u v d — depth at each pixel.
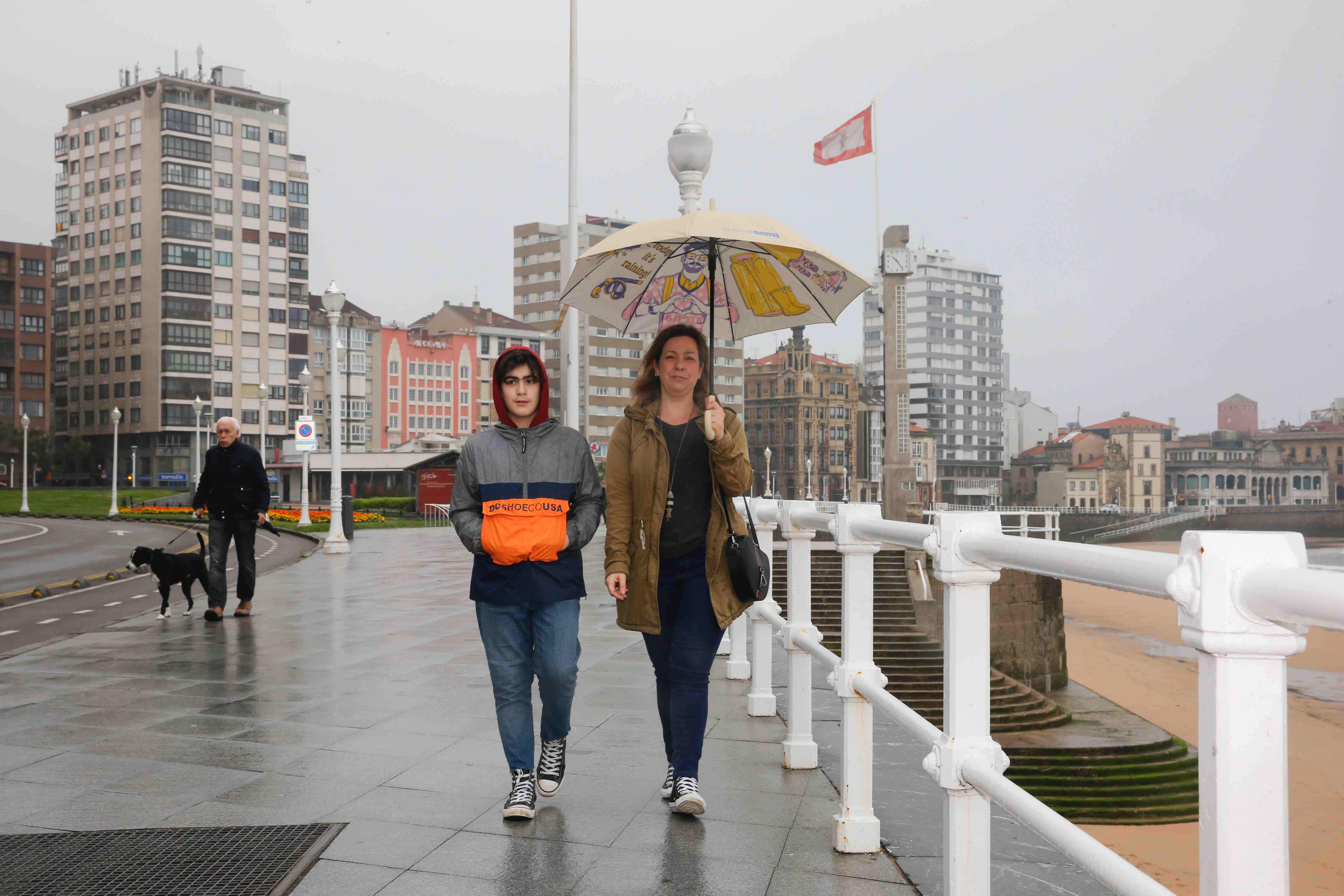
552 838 3.98
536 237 163.25
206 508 11.57
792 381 156.88
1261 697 1.40
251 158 121.31
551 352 158.12
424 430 146.12
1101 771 24.00
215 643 9.66
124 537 35.03
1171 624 55.09
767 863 3.70
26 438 57.00
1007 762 2.53
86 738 5.68
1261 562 1.38
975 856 2.55
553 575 4.36
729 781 4.78
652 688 7.24
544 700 4.48
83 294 124.69
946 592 2.58
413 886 3.49
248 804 4.41
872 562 3.83
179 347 116.50
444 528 44.69
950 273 198.50
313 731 5.86
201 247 117.69
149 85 116.69
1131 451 164.62
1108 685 38.88
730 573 4.19
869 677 3.71
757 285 4.94
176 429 116.25
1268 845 1.40
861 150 41.41
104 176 121.50
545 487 4.37
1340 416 189.62
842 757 3.82
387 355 142.75
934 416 195.50
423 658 8.73
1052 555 1.97
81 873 3.55
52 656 8.86
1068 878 3.46
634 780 4.82
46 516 52.69
